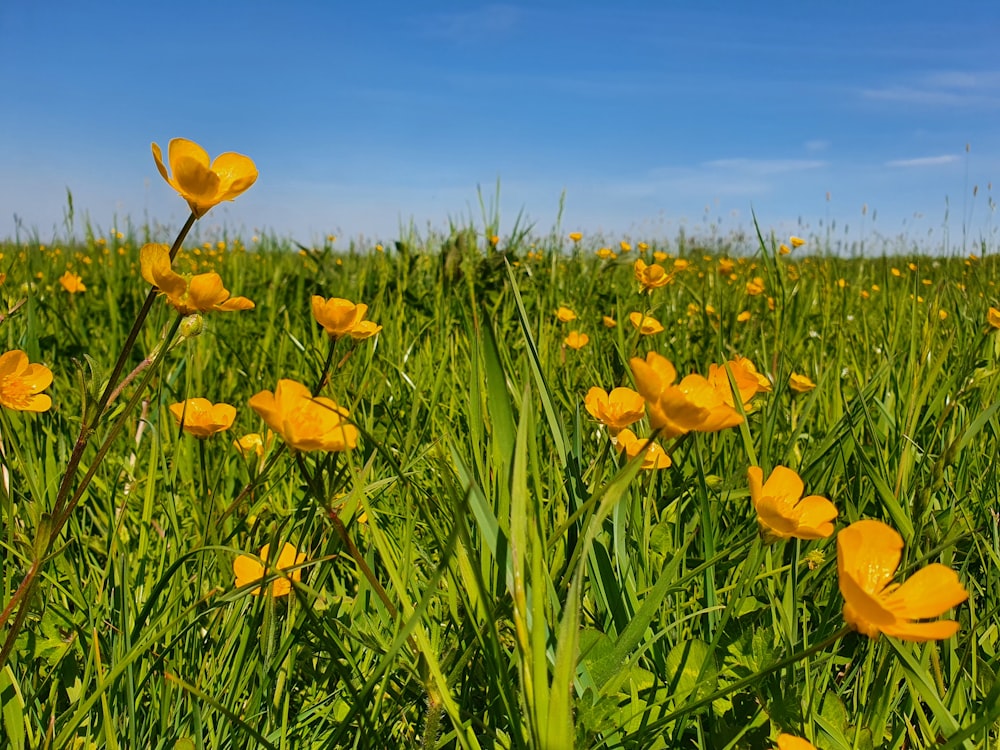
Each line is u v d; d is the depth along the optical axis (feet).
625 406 5.52
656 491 7.64
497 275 16.56
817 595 6.06
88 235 24.14
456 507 3.48
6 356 4.59
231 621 5.08
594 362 11.00
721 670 4.30
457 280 17.16
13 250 20.02
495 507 5.35
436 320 12.78
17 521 6.40
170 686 4.48
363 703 3.73
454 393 9.16
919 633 2.92
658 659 4.93
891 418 7.82
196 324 4.23
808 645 5.29
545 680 3.14
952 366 10.57
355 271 19.17
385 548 3.75
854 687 5.22
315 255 18.90
